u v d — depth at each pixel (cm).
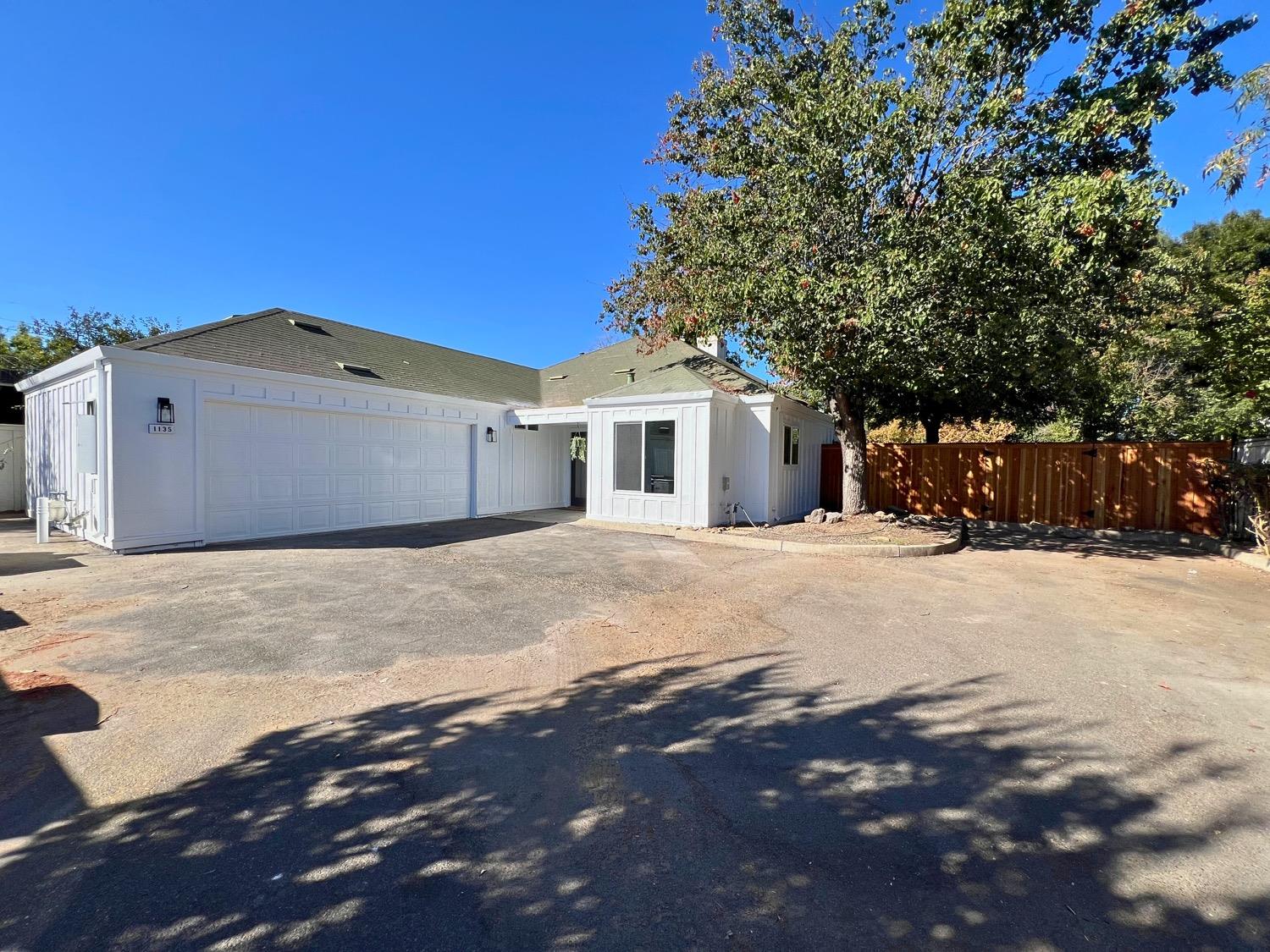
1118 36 843
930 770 315
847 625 579
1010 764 321
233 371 1008
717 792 296
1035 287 898
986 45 869
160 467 933
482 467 1505
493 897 225
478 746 338
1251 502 1024
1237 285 1109
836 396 1294
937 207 905
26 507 1424
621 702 399
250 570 803
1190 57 820
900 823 271
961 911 219
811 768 318
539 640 526
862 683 433
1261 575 839
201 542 979
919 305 898
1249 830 266
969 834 263
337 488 1195
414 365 1523
